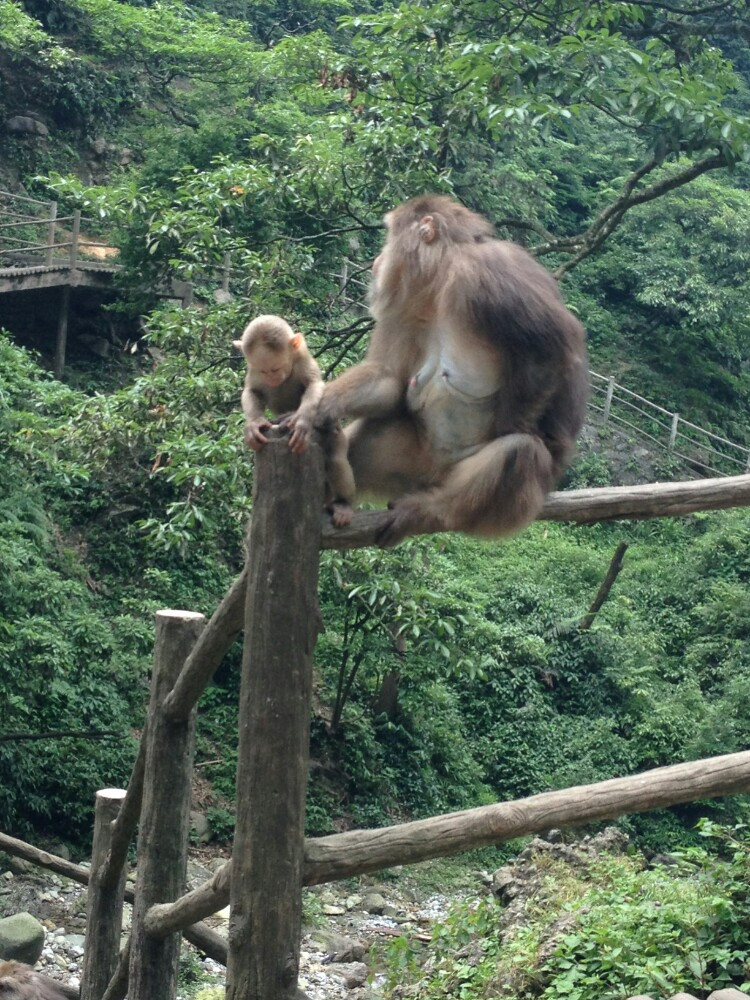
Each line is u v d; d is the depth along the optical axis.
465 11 11.52
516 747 17.73
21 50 25.12
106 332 20.52
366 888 13.80
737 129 10.29
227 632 4.25
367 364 4.15
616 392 27.44
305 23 31.38
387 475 4.36
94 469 13.29
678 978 5.27
